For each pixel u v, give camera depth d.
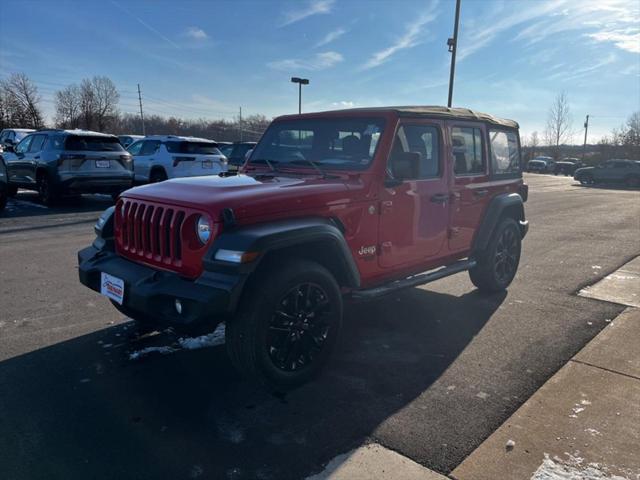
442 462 2.57
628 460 2.57
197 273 3.04
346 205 3.54
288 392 3.28
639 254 7.75
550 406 3.11
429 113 4.21
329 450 2.67
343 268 3.45
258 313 2.97
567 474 2.46
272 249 2.91
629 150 57.50
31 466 2.51
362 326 4.50
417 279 4.21
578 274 6.43
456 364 3.72
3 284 5.58
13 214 11.10
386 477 2.45
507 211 5.55
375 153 3.78
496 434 2.81
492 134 5.16
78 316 4.61
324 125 4.16
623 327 4.47
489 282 5.35
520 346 4.06
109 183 12.19
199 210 3.00
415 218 4.13
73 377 3.45
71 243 7.91
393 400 3.19
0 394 3.21
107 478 2.43
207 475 2.46
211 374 3.53
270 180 3.72
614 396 3.22
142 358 3.76
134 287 3.11
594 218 12.45
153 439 2.75
